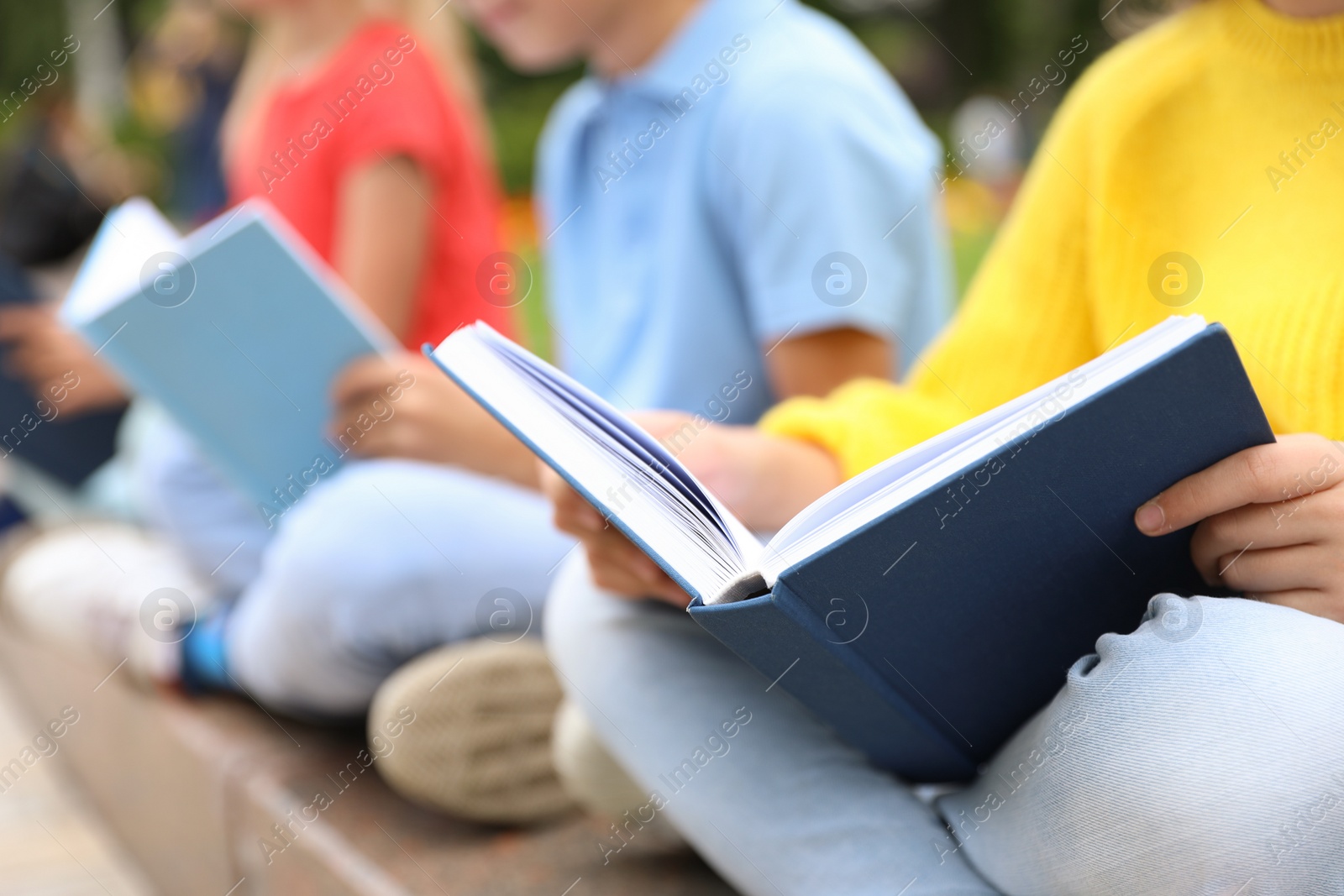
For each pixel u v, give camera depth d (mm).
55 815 2043
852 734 841
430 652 1336
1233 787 635
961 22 14039
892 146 1457
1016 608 733
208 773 1457
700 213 1469
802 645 702
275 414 1370
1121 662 689
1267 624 668
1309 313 869
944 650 739
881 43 13875
